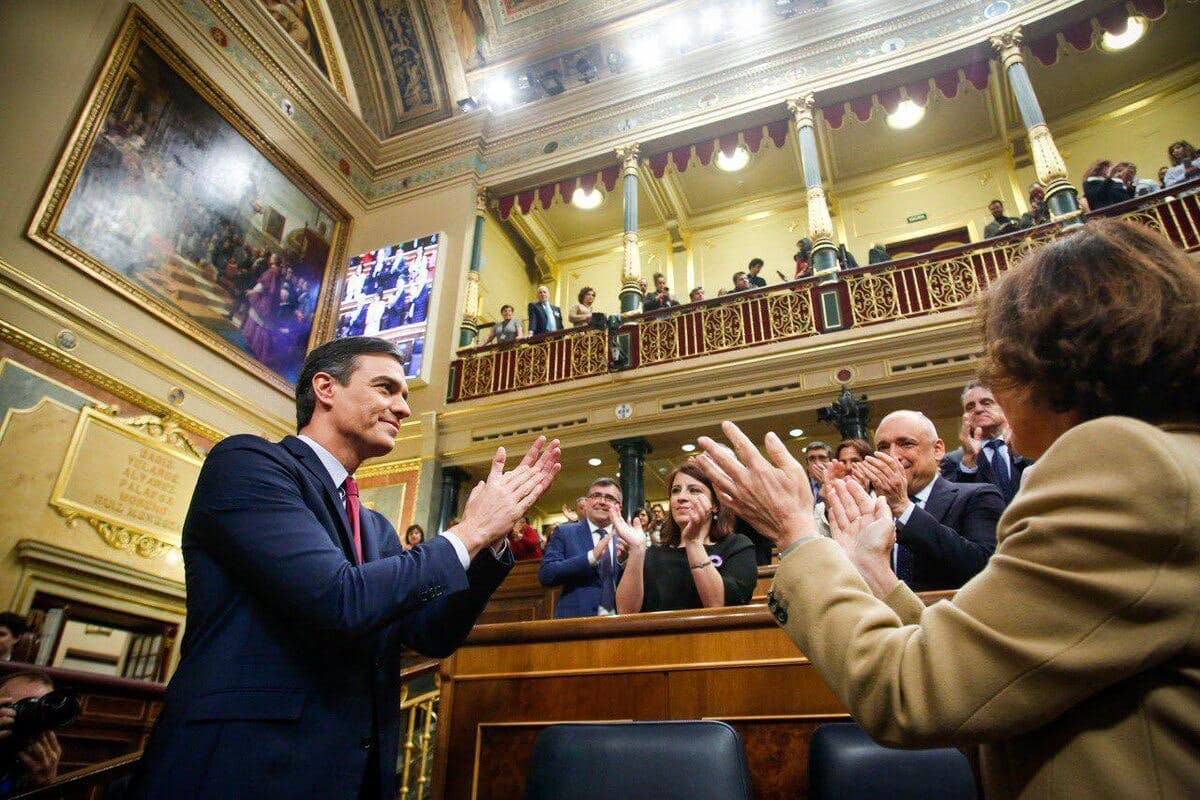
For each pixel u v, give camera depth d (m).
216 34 9.80
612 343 9.81
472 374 10.45
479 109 12.16
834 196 12.53
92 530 7.10
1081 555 0.73
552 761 1.67
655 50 11.86
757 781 1.95
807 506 1.06
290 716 1.27
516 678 2.30
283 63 10.87
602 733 1.68
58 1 7.80
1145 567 0.70
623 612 2.59
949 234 11.52
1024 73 9.26
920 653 0.80
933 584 2.17
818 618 0.91
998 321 0.96
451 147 12.32
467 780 2.21
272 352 9.88
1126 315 0.83
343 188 11.91
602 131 11.56
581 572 3.75
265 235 10.12
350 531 1.56
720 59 11.20
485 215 11.91
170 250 8.62
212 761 1.19
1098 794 0.70
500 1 12.59
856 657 0.85
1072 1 9.16
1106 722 0.73
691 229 13.40
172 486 8.02
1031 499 0.80
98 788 2.66
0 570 6.32
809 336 8.85
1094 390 0.84
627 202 10.92
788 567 0.99
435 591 1.38
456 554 1.44
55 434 7.00
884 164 12.37
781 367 8.82
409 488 9.96
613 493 4.09
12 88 7.24
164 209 8.61
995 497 2.42
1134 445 0.74
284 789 1.22
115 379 7.69
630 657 2.20
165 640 7.64
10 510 6.48
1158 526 0.70
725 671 2.10
